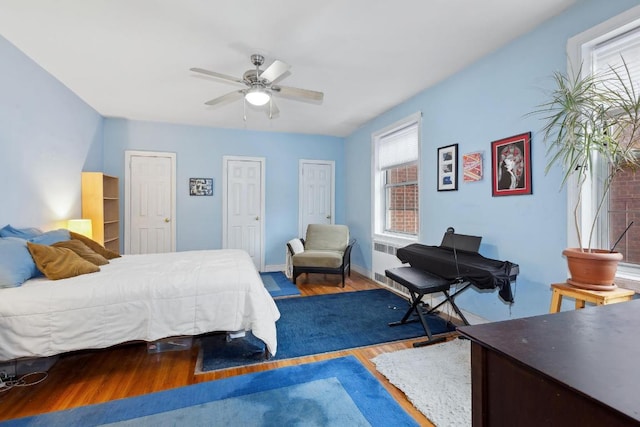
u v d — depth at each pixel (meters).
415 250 2.97
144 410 1.66
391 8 2.03
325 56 2.68
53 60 2.76
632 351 0.79
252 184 5.28
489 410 0.87
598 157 1.94
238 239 5.21
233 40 2.43
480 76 2.74
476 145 2.79
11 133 2.51
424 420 1.59
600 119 1.69
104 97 3.67
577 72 1.96
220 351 2.36
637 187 1.80
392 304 3.48
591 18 1.91
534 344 0.83
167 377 2.00
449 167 3.10
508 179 2.48
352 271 5.32
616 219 1.89
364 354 2.31
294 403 1.72
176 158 4.86
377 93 3.55
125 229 4.60
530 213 2.31
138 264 2.65
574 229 2.00
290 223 5.50
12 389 1.87
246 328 2.19
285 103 3.90
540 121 2.22
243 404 1.71
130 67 2.90
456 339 2.52
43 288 1.90
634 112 1.64
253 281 2.27
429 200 3.39
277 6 2.02
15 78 2.54
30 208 2.75
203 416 1.61
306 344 2.47
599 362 0.74
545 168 2.19
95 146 4.18
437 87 3.26
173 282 2.11
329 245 4.84
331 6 2.02
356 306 3.41
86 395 1.80
